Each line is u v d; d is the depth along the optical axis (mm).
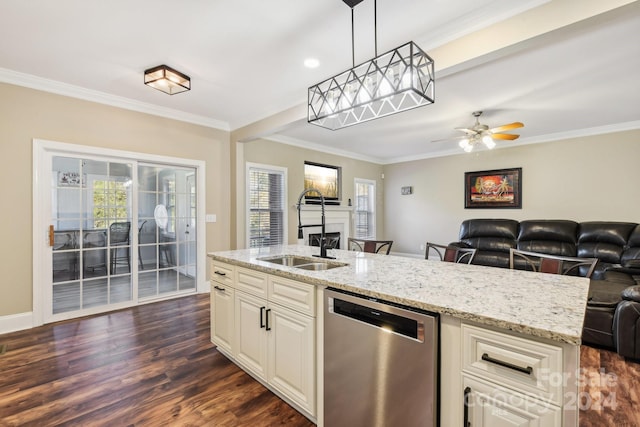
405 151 6711
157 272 3951
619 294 2795
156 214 3945
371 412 1363
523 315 1028
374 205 7414
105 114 3461
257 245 5035
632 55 2557
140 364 2322
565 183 5156
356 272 1757
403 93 1638
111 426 1654
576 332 878
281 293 1839
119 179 3623
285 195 5422
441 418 1159
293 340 1751
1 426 1643
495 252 5250
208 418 1729
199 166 4273
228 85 3213
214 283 2523
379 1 1912
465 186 6328
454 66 2215
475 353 1072
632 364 2393
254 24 2180
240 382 2096
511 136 3986
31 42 2393
